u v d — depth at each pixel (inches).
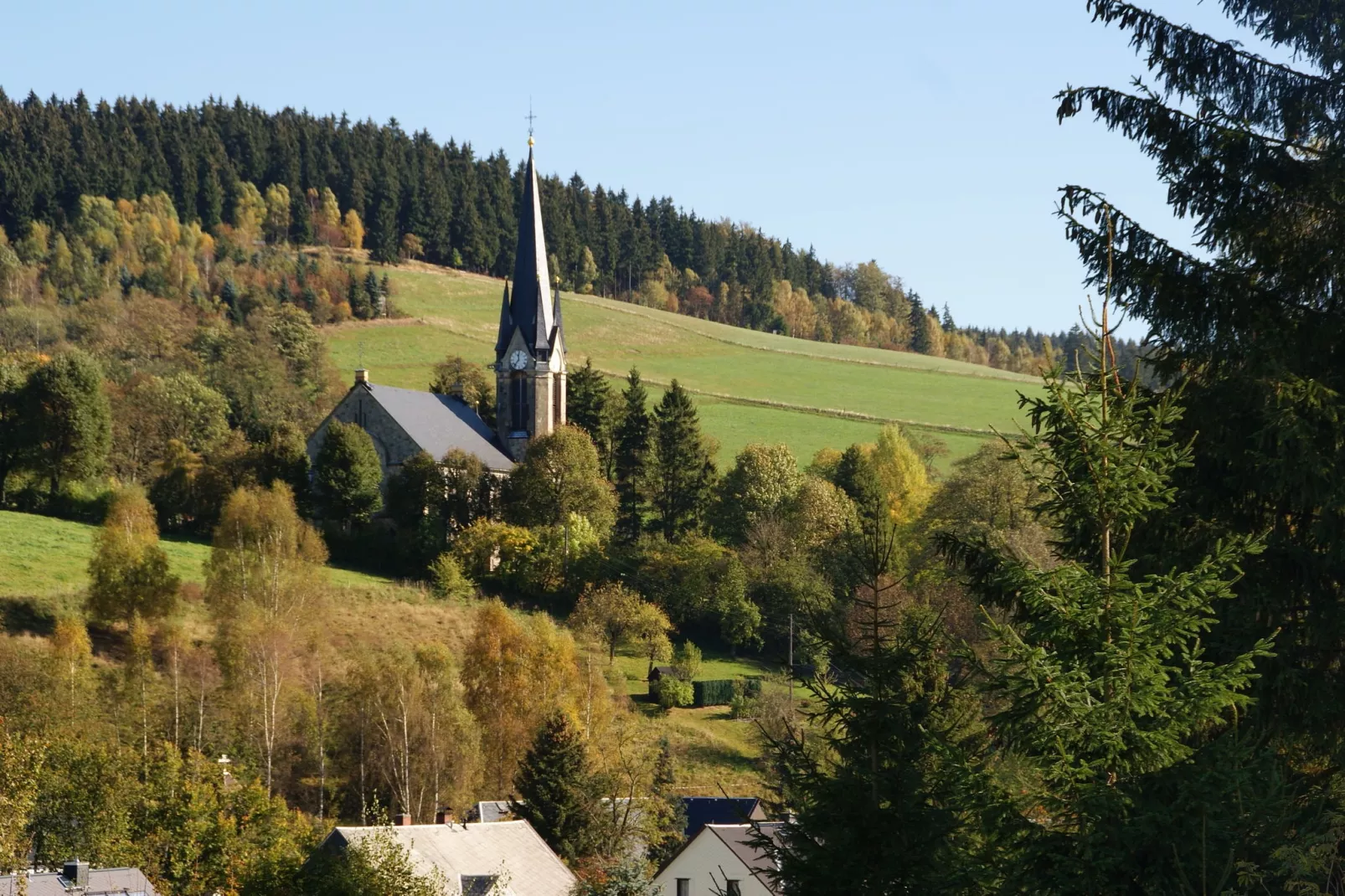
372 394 6023.6
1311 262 964.0
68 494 5457.7
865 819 941.8
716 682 4360.2
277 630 3782.0
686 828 3230.8
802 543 5388.8
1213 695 729.6
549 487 5679.1
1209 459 965.8
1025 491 4217.5
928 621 1058.7
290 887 2293.3
